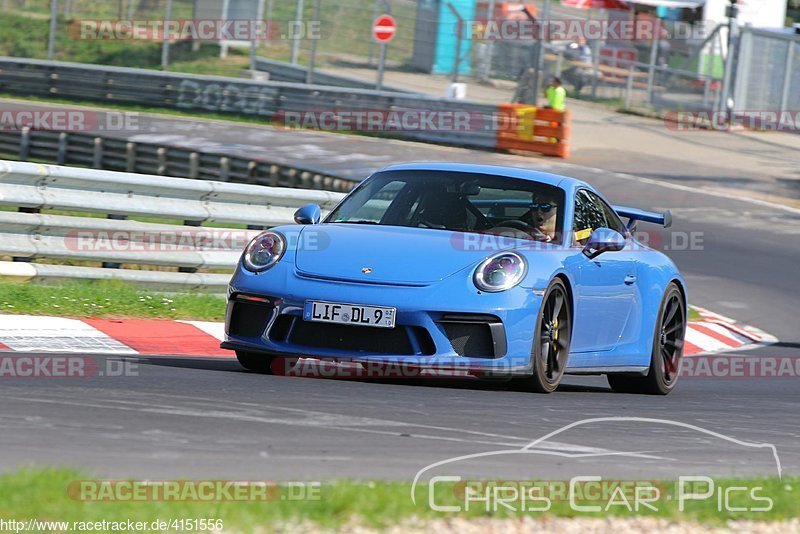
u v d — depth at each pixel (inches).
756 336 1649.9
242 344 848.9
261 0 4638.3
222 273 1362.0
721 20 4559.5
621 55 4623.5
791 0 6063.0
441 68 4579.2
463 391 838.5
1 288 1119.0
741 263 2225.6
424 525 419.5
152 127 3563.0
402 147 3489.2
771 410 946.1
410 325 810.2
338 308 816.9
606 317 956.6
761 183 3326.8
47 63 4175.7
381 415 685.9
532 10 4500.5
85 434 559.5
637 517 461.7
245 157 2864.2
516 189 951.6
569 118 3484.3
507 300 820.0
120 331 1071.6
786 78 4325.8
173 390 725.9
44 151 3344.0
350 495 436.8
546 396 858.8
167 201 1293.1
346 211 950.4
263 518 408.2
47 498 411.5
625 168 3410.4
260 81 3919.8
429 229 901.8
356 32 4726.9
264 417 646.5
